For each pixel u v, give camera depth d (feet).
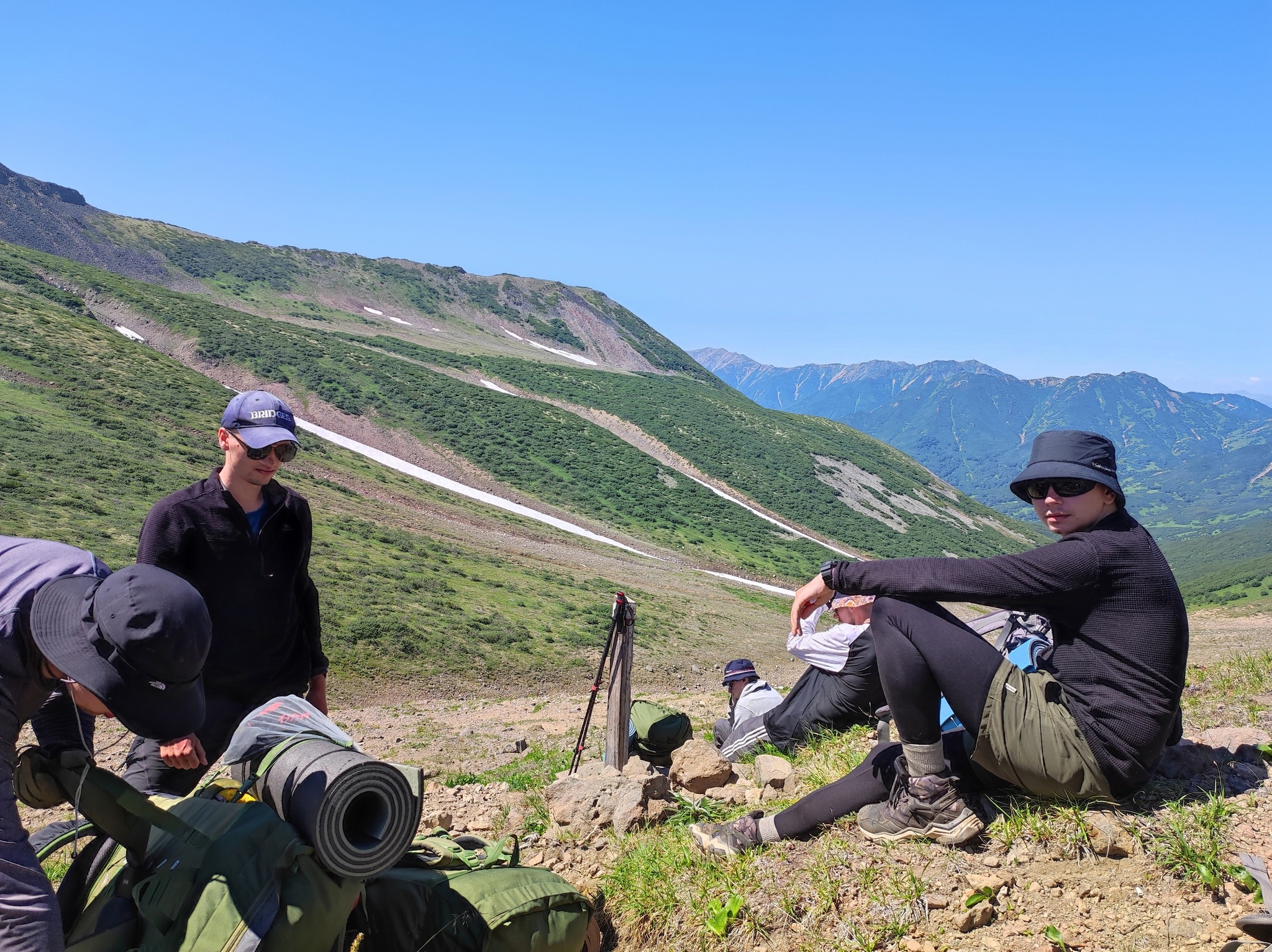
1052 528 10.00
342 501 222.69
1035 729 9.48
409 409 433.48
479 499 346.33
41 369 253.85
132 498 150.30
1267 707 14.87
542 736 43.93
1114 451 9.82
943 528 571.28
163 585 6.67
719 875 10.72
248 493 11.44
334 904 7.22
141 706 6.63
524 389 624.59
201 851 7.31
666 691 114.32
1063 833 9.88
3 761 6.86
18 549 7.48
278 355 444.14
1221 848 9.43
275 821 7.36
